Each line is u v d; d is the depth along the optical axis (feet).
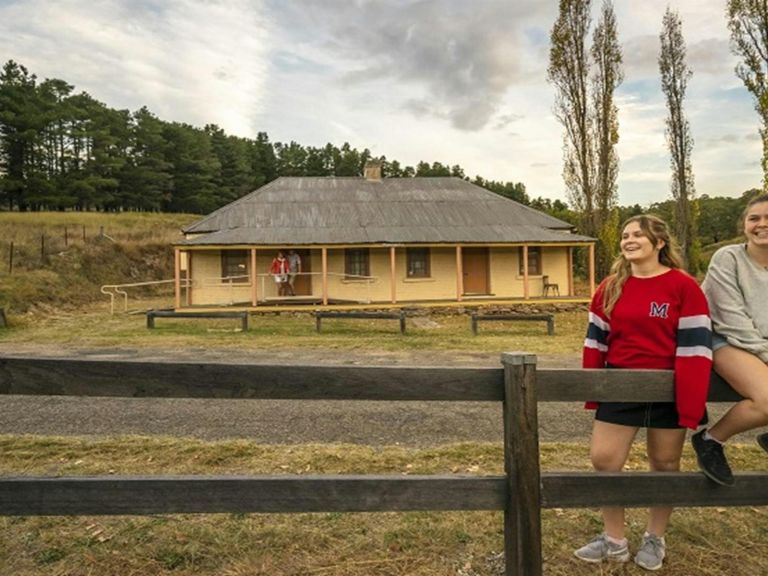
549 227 72.38
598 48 81.87
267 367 7.02
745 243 8.24
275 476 6.98
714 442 7.75
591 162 82.64
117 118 220.02
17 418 18.03
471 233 66.90
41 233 87.81
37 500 6.64
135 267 93.35
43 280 67.92
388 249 68.49
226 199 254.27
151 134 223.10
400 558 8.97
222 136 283.18
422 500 7.06
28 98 179.42
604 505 7.40
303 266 67.26
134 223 122.62
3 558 8.87
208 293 64.59
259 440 15.66
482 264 70.23
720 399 7.91
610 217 82.12
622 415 8.20
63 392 6.82
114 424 17.37
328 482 6.98
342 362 29.78
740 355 7.54
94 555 8.97
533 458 7.00
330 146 343.26
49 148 197.36
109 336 41.04
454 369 7.17
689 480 7.63
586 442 15.72
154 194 223.71
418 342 39.09
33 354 31.68
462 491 7.07
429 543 9.48
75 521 10.21
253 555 9.02
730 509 11.01
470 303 63.10
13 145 175.73
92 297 73.00
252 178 272.10
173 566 8.68
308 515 10.50
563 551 9.28
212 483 6.84
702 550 9.32
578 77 82.94
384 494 7.02
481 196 79.61
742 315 7.66
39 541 9.43
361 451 14.40
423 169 334.24
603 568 8.71
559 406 20.45
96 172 204.23
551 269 72.13
